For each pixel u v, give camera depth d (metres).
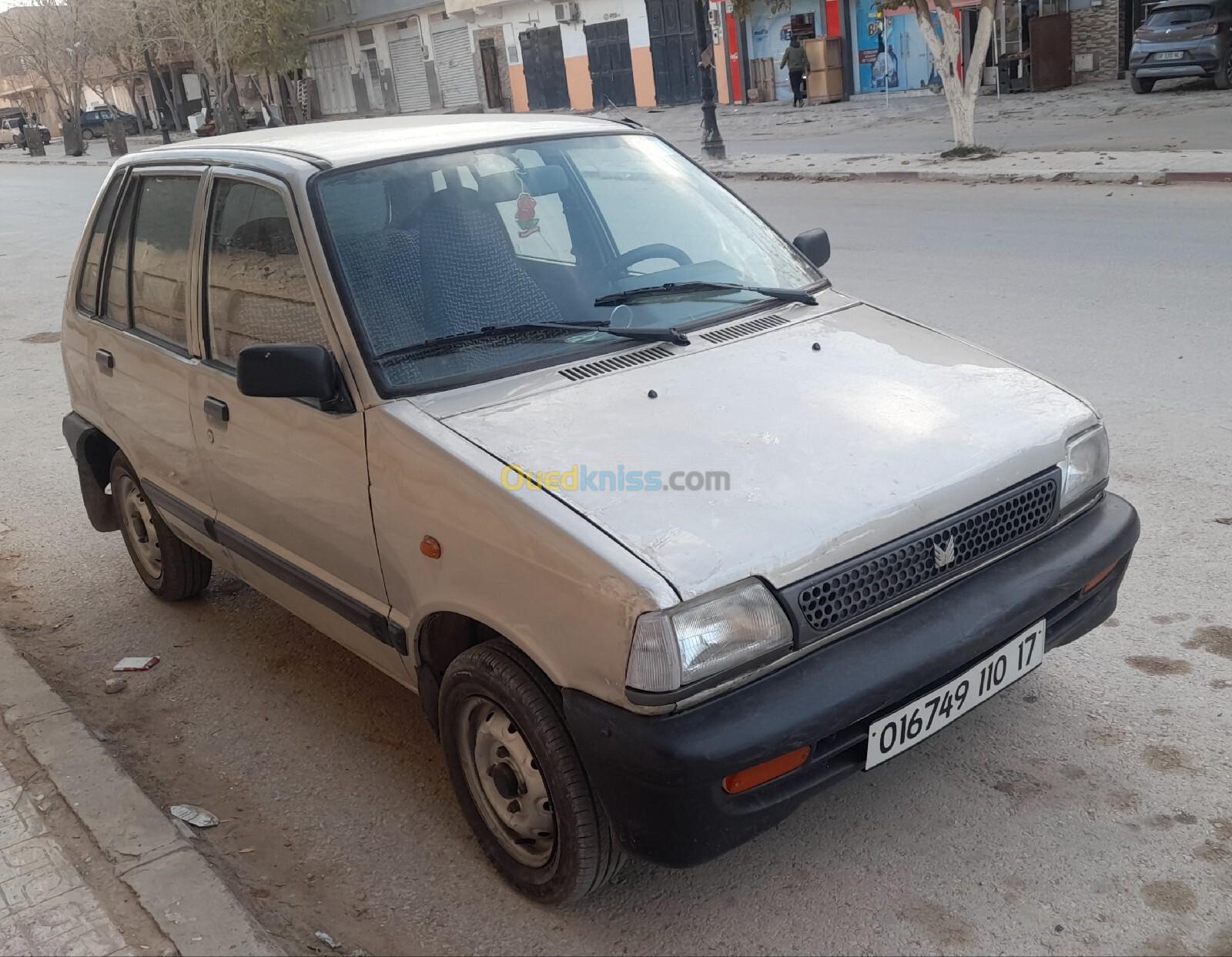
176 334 4.02
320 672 4.40
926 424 2.98
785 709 2.49
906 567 2.72
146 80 59.00
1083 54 23.91
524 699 2.72
